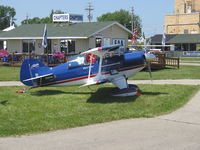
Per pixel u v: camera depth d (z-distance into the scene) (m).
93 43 28.83
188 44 58.97
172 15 78.06
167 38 61.22
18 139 6.73
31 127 7.60
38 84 12.36
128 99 11.09
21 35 31.28
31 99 11.34
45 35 22.03
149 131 7.25
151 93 12.22
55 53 26.72
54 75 12.16
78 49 29.00
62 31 30.17
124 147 6.18
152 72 20.81
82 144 6.38
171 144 6.32
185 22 75.88
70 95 12.10
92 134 7.06
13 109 9.68
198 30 73.50
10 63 26.66
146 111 9.23
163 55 23.97
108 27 29.97
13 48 32.22
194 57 51.72
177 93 12.14
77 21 33.19
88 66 11.86
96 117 8.57
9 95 12.10
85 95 12.08
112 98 11.35
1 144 6.41
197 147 6.14
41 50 30.62
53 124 7.87
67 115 8.86
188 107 9.80
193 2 86.56
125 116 8.65
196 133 7.07
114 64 11.67
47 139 6.72
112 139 6.69
